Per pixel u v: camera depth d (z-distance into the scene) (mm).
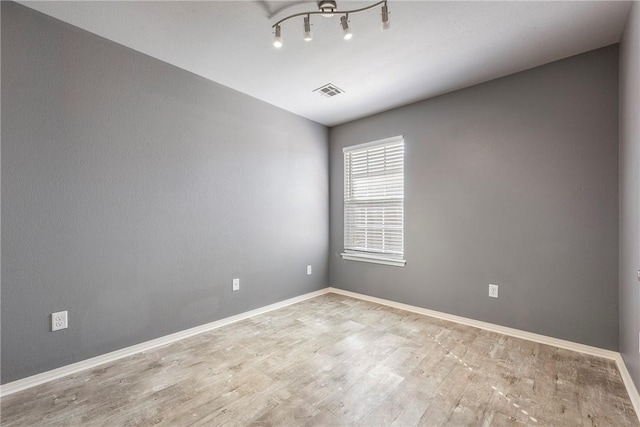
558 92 2447
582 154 2344
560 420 1578
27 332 1898
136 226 2387
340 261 4105
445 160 3096
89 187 2146
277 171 3514
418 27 2037
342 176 4078
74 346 2080
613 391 1819
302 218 3832
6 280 1827
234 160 3072
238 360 2232
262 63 2541
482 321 2857
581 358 2236
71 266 2072
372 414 1632
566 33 2094
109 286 2248
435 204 3172
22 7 1857
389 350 2387
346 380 1959
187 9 1873
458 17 1932
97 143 2180
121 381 1955
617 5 1799
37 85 1924
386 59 2459
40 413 1645
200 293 2797
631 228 1825
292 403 1726
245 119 3160
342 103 3385
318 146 4059
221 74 2742
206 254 2844
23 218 1884
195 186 2760
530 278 2588
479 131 2871
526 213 2607
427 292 3238
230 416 1615
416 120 3328
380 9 1849
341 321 3047
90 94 2141
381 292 3652
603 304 2260
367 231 3801
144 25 2039
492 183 2793
